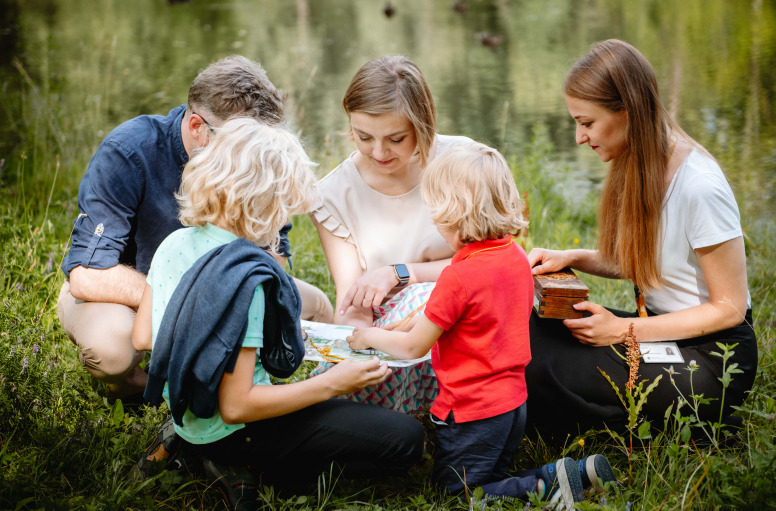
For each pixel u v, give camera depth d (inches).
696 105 354.6
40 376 114.3
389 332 103.2
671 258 111.8
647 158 108.7
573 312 111.8
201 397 90.6
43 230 173.8
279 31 652.1
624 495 95.5
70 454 103.5
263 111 116.3
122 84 421.7
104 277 117.0
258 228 93.7
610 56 108.3
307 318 139.1
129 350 116.2
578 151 303.9
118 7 780.6
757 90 376.2
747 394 116.6
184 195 95.3
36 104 273.7
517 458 113.1
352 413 99.1
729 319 108.0
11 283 149.3
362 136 115.1
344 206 127.3
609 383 109.7
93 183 118.3
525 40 568.7
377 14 751.1
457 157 100.4
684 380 108.3
